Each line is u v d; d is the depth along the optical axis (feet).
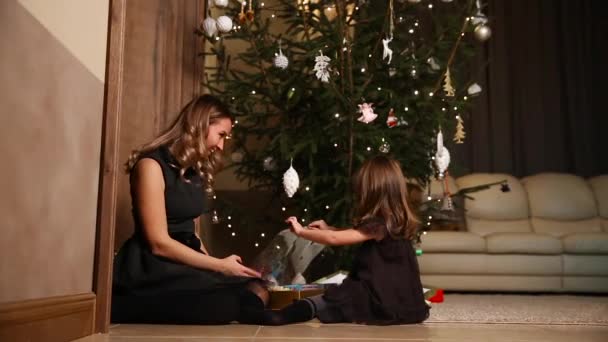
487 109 16.92
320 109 8.75
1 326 2.83
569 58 16.99
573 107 16.81
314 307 5.37
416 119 8.77
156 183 5.24
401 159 8.86
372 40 8.82
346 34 8.50
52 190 3.46
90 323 4.14
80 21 3.87
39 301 3.27
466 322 5.90
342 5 8.80
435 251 11.98
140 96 8.02
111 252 4.36
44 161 3.33
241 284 5.45
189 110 5.64
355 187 6.23
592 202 14.01
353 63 8.61
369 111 7.74
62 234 3.64
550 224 13.83
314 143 8.18
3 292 2.90
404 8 9.05
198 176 5.71
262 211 9.81
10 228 2.94
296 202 9.29
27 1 3.09
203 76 9.83
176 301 5.05
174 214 5.45
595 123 16.92
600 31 17.12
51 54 3.40
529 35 17.13
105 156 4.32
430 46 9.05
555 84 16.98
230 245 11.34
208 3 9.52
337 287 5.66
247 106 9.58
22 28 3.03
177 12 8.90
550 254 11.97
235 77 9.03
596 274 11.87
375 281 5.63
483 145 16.74
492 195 13.89
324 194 8.72
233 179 11.13
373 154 8.55
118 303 5.04
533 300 9.93
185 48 9.23
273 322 5.15
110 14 4.40
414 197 11.97
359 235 5.76
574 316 6.72
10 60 2.90
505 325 5.64
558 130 16.87
